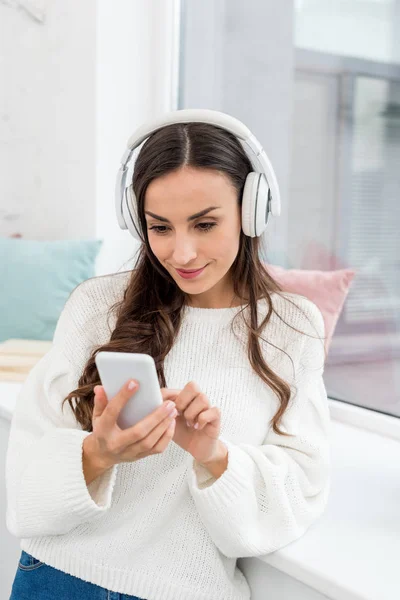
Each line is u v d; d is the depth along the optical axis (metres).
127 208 1.02
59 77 2.19
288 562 0.97
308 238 1.82
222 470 0.98
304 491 1.06
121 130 2.15
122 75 2.12
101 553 1.01
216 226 0.95
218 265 0.97
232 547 0.98
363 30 1.62
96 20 2.03
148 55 2.16
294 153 1.84
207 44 2.10
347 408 1.69
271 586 1.05
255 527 0.99
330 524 1.09
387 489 1.25
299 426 1.11
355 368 1.71
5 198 2.33
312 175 1.79
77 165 2.16
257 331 1.09
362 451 1.47
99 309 1.14
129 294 1.11
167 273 1.08
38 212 2.32
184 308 1.12
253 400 1.08
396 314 1.60
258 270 1.11
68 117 2.17
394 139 1.56
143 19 2.13
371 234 1.64
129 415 0.85
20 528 0.98
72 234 2.21
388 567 0.96
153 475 1.05
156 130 0.99
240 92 2.01
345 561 0.97
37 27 2.22
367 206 1.65
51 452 0.97
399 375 1.60
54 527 0.96
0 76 2.29
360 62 1.63
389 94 1.57
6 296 2.06
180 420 0.93
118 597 1.02
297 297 1.15
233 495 0.96
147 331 1.08
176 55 2.20
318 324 1.13
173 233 0.96
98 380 1.07
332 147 1.73
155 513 1.03
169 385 1.09
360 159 1.65
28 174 2.31
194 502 1.04
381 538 1.04
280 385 1.06
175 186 0.92
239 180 0.98
